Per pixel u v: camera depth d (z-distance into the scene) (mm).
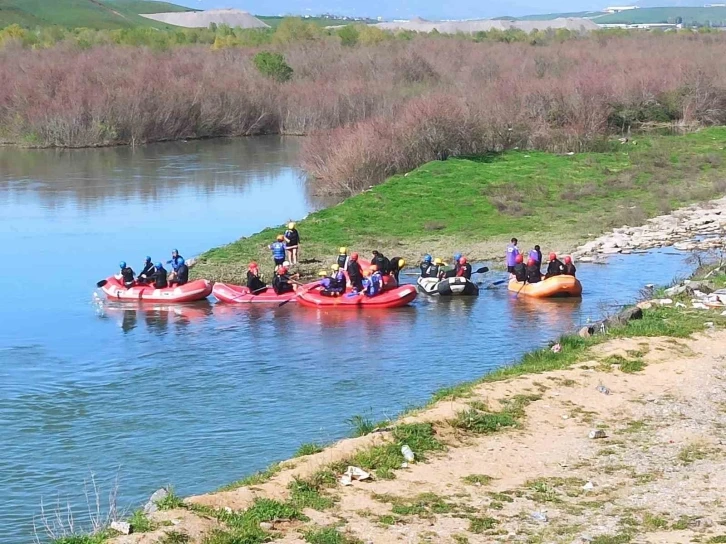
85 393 23219
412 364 24891
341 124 78625
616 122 69750
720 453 16766
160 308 31625
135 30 135750
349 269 32125
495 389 19719
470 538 13320
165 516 13234
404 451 16297
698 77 73562
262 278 34719
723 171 53000
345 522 13695
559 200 46406
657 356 21875
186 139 80938
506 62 97312
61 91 79188
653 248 38250
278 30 135875
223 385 23562
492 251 38406
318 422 20641
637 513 14234
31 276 35406
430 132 54969
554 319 29312
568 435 17562
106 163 65250
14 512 16766
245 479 15688
